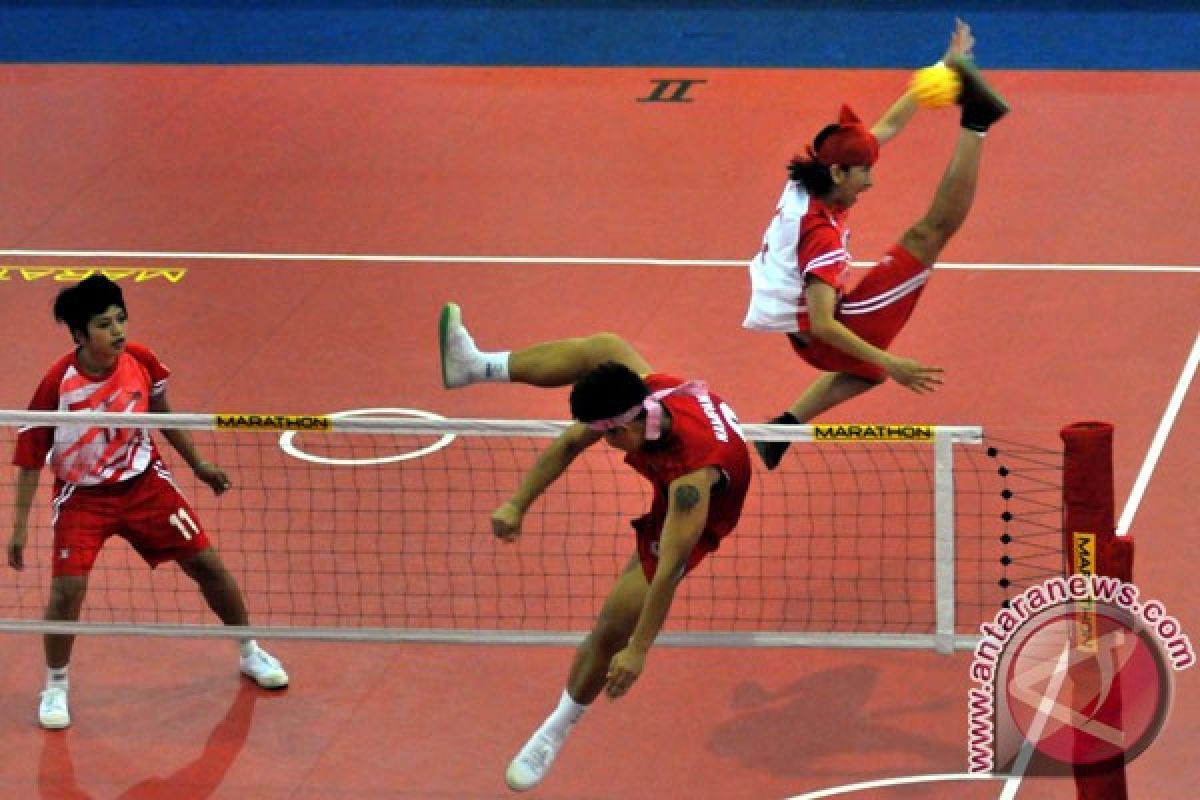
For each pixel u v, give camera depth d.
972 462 33.00
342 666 28.19
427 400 36.19
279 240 44.16
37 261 43.38
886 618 28.69
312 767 25.81
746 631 28.06
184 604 29.80
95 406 26.14
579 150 48.81
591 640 23.84
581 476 33.00
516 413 35.53
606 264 42.19
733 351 37.88
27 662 28.44
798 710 26.78
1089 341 37.66
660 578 22.25
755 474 32.81
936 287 40.16
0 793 25.30
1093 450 23.59
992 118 25.78
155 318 40.22
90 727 26.81
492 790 25.23
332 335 39.19
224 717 27.03
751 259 42.16
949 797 24.66
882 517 31.41
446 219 44.97
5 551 31.06
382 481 33.03
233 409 36.09
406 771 25.69
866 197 44.50
